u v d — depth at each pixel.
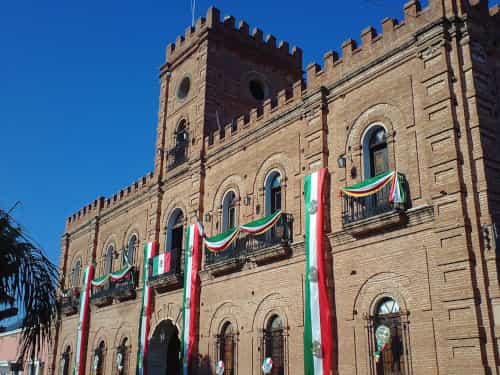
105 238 40.53
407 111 20.33
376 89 21.77
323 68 24.48
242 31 35.44
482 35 19.80
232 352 25.39
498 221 17.36
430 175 18.69
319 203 21.98
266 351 23.59
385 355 18.84
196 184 30.56
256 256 24.59
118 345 34.47
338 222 21.81
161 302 31.47
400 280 18.89
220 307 26.64
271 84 36.19
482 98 18.77
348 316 20.31
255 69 35.59
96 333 37.47
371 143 21.80
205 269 27.88
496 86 19.59
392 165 20.47
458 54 19.28
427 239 18.38
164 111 36.22
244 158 27.95
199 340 27.45
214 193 29.50
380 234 19.91
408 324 18.31
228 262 25.95
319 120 23.59
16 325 51.06
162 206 33.78
